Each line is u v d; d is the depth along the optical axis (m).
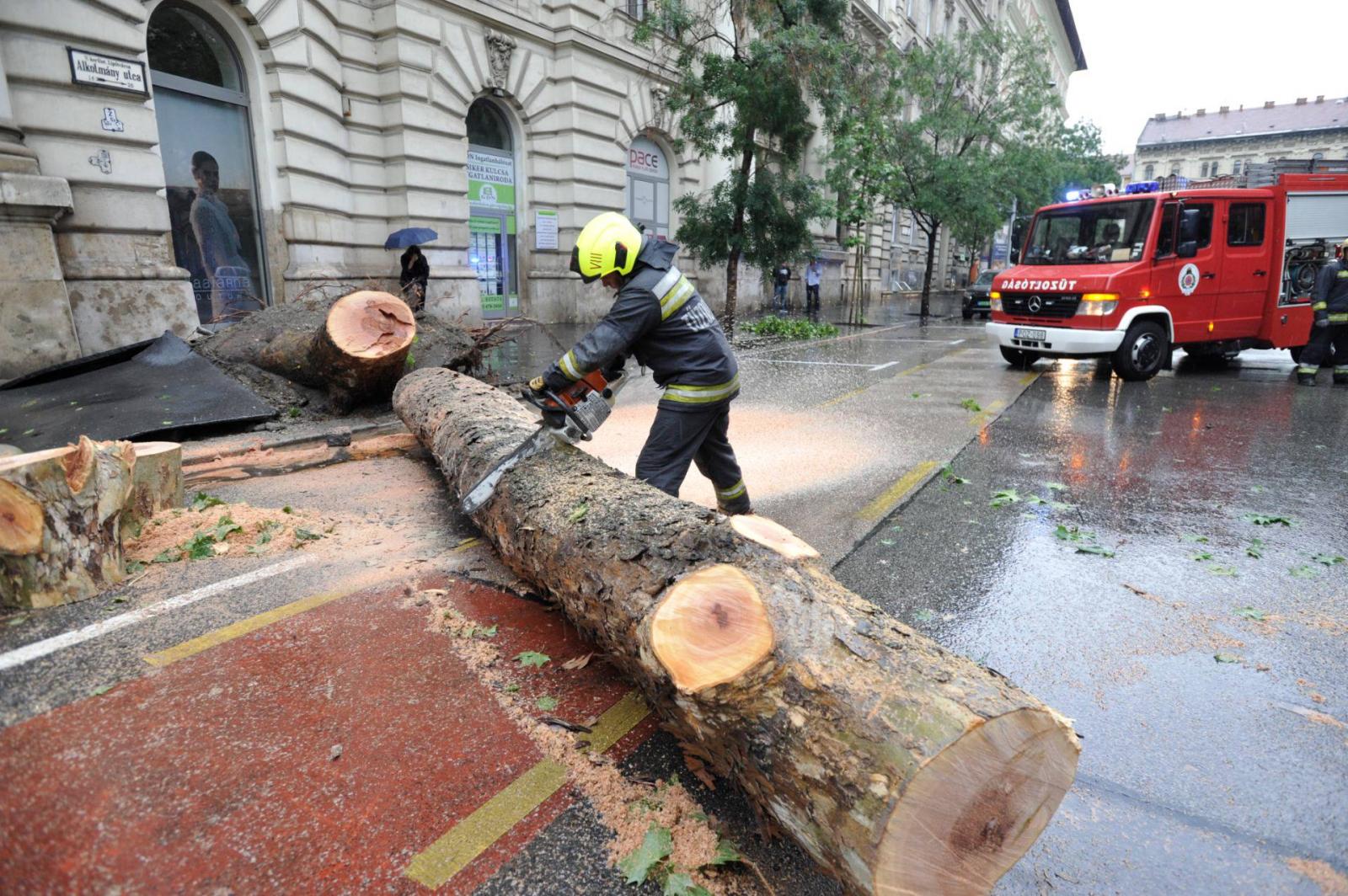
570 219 15.97
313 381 6.83
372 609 3.17
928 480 5.31
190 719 2.36
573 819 2.05
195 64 9.73
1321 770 2.32
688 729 2.21
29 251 7.09
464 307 13.65
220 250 10.24
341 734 2.33
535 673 2.73
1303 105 79.06
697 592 1.93
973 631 3.16
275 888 1.76
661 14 12.95
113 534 3.33
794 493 4.95
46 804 1.96
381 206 12.67
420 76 12.41
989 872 1.66
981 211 20.20
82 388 6.14
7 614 2.98
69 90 7.73
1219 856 1.99
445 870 1.85
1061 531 4.35
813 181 13.98
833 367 11.30
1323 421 7.53
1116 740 2.45
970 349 13.99
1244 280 10.35
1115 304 9.41
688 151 19.06
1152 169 84.94
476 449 3.96
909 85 19.41
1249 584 3.65
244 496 4.65
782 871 1.92
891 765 1.54
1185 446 6.46
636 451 5.84
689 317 3.36
